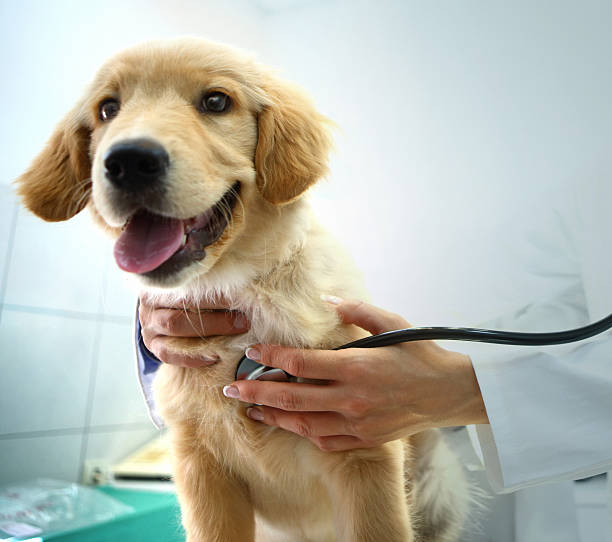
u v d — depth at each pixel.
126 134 0.79
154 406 1.21
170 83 0.93
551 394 0.83
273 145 0.97
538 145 1.64
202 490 1.02
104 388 2.20
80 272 2.12
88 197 1.04
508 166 1.68
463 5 1.90
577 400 0.82
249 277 0.96
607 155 1.19
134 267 0.81
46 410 1.96
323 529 1.07
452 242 1.57
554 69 1.65
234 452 1.01
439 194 1.78
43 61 2.00
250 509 1.06
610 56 1.55
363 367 0.81
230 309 0.96
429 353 0.88
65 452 2.02
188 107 0.90
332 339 0.93
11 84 1.88
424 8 2.01
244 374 0.91
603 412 0.81
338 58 2.25
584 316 1.14
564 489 1.11
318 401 0.81
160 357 0.97
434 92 1.93
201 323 0.94
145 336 1.04
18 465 1.85
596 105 1.55
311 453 0.96
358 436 0.86
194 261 0.86
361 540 0.91
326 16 2.35
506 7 1.79
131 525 1.56
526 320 1.18
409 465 1.16
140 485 1.98
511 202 1.57
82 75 2.16
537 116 1.66
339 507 0.97
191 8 2.44
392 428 0.86
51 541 1.34
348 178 2.03
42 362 1.96
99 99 0.99
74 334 2.08
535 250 1.27
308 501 1.02
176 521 1.54
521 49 1.73
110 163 0.78
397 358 0.83
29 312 1.92
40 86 1.98
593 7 1.58
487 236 1.43
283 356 0.83
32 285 1.93
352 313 0.90
